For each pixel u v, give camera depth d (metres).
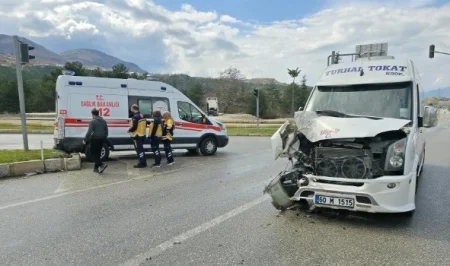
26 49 10.66
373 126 4.91
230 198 6.54
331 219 5.27
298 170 5.29
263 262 3.82
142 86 11.88
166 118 10.62
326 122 5.21
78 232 4.77
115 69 67.50
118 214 5.57
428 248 4.20
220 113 66.94
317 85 6.69
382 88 6.03
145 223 5.12
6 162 8.85
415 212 5.62
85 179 8.38
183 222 5.16
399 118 5.57
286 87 73.12
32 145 15.57
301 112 5.63
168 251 4.12
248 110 68.44
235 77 73.25
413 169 4.89
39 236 4.63
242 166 10.37
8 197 6.69
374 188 4.59
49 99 62.47
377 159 4.82
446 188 7.27
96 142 9.14
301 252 4.08
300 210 5.69
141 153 10.15
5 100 59.75
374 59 6.82
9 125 29.22
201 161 11.45
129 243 4.37
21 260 3.91
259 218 5.34
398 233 4.70
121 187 7.52
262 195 6.75
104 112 11.12
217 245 4.29
